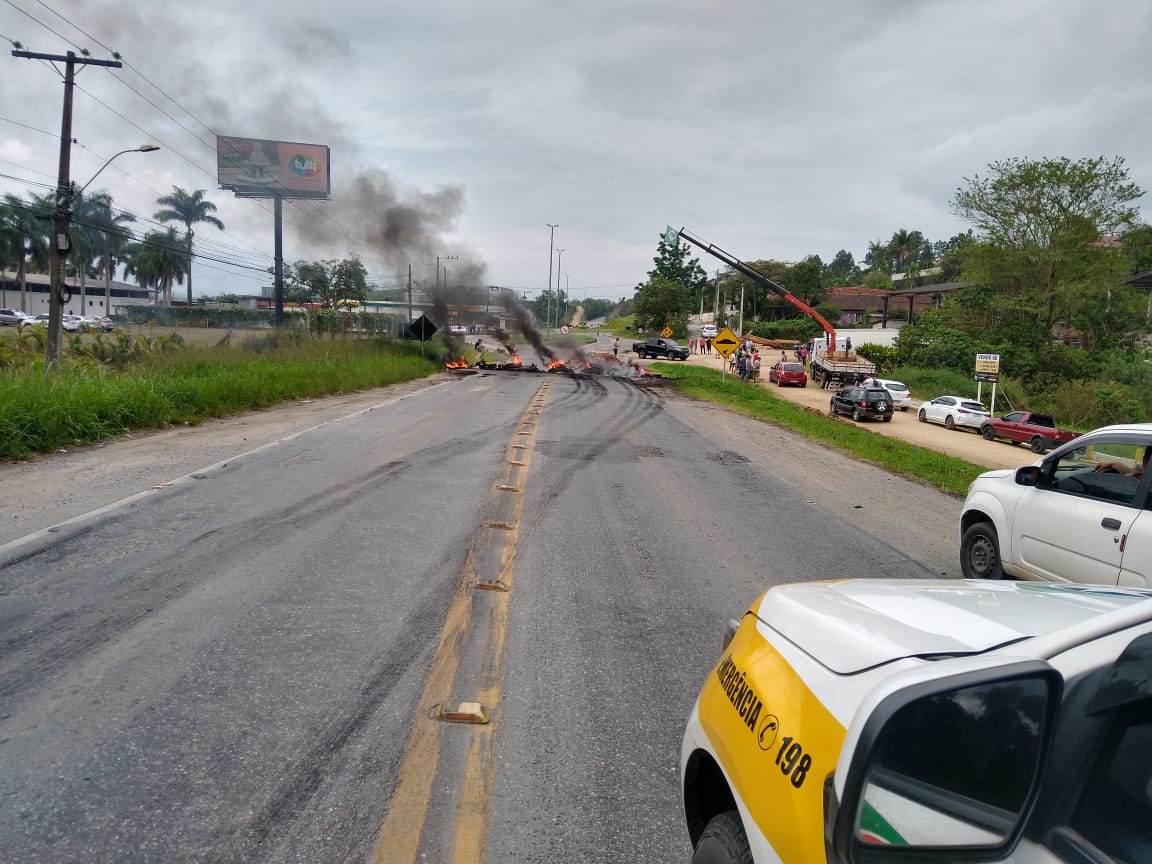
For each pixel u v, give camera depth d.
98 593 5.85
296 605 5.81
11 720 3.97
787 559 7.89
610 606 6.18
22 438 11.70
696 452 15.87
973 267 52.16
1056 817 1.48
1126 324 47.88
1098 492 5.89
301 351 31.48
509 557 7.42
